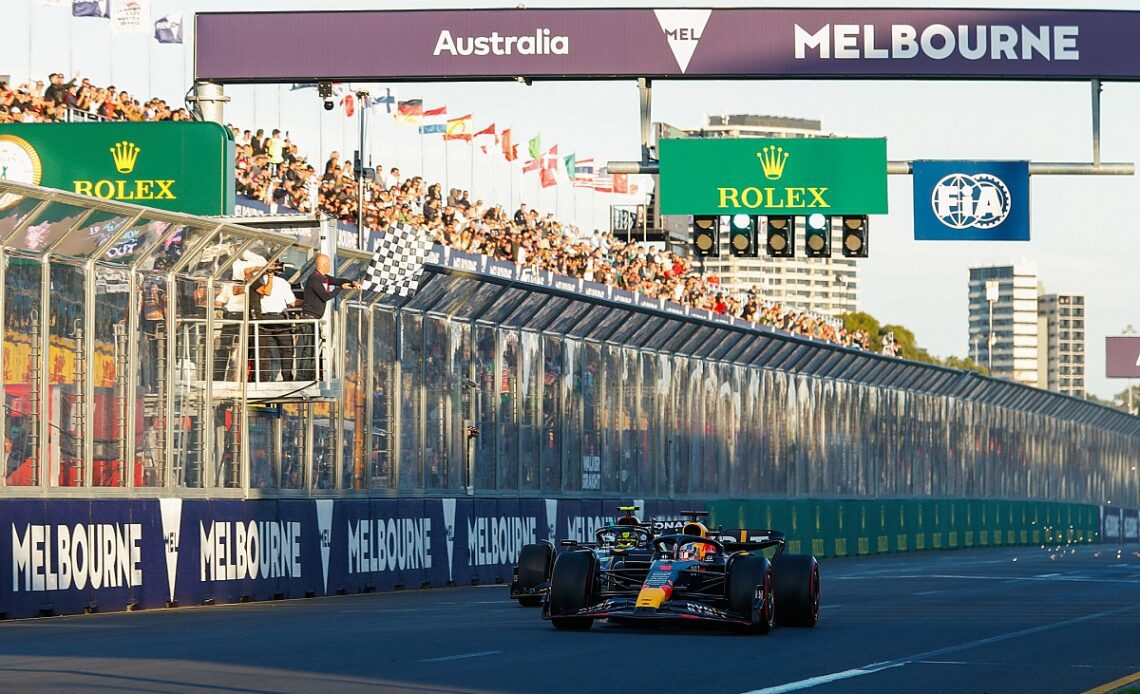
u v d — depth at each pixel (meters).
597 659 38.69
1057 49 78.75
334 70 78.19
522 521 89.69
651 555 50.47
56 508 55.66
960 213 84.25
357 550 73.69
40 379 56.81
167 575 60.81
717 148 83.50
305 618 53.78
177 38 92.56
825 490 133.50
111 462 60.28
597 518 98.69
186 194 71.25
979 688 34.19
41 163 71.69
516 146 132.12
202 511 63.06
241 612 57.72
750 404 120.88
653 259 137.75
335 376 72.44
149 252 62.41
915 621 53.06
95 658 37.69
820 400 132.75
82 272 59.22
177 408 64.38
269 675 34.03
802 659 39.47
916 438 154.12
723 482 116.50
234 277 68.81
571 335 97.19
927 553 147.75
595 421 99.75
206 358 66.25
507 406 90.38
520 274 105.25
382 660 37.66
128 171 71.56
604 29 77.94
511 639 44.28
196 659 37.47
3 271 55.38
